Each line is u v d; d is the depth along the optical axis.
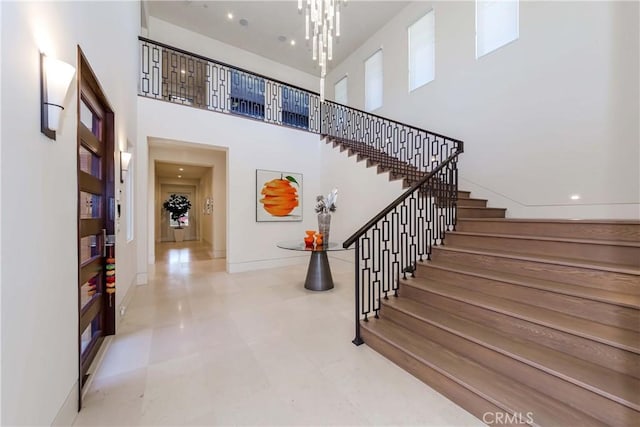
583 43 3.41
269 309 3.37
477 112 4.65
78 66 1.70
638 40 3.00
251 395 1.80
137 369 2.08
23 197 1.08
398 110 6.24
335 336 2.66
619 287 1.85
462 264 2.84
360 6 6.06
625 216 3.08
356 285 2.51
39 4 1.21
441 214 3.43
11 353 1.00
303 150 6.23
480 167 4.58
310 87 8.85
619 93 3.12
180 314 3.19
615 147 3.15
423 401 1.75
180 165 7.83
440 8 5.32
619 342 1.50
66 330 1.50
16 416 1.02
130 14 3.66
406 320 2.44
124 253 3.22
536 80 3.88
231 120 5.32
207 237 9.87
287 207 5.96
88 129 2.07
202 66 6.80
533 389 1.60
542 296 2.02
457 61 4.99
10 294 0.99
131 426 1.53
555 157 3.67
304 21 6.45
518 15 4.10
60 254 1.43
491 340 1.88
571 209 3.52
